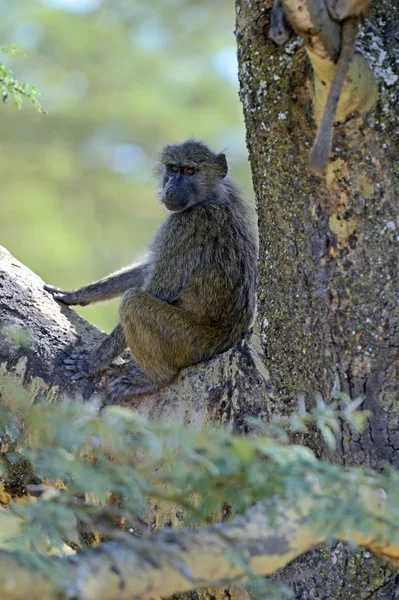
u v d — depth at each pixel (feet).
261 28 26.81
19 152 116.26
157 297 39.14
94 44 122.42
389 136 25.23
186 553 18.61
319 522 18.95
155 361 35.81
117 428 18.21
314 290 26.14
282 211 26.68
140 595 17.90
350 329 25.63
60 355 33.19
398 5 26.53
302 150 25.95
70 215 113.70
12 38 120.98
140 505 21.81
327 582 25.77
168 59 125.59
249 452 17.31
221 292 37.91
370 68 24.41
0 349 32.58
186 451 17.92
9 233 107.14
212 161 41.32
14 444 30.12
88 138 119.65
